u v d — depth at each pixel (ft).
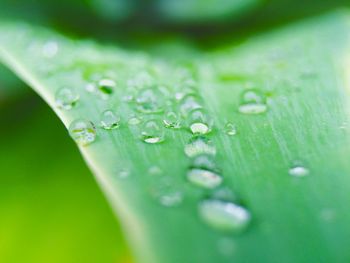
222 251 0.28
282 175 0.30
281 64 0.37
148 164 0.31
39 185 0.40
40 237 0.38
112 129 0.32
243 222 0.29
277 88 0.35
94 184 0.40
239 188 0.30
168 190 0.30
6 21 0.39
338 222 0.29
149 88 0.36
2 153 0.42
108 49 0.39
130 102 0.34
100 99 0.34
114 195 0.30
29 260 0.37
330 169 0.30
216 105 0.34
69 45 0.38
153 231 0.29
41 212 0.39
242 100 0.34
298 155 0.31
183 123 0.33
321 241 0.28
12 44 0.37
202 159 0.31
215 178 0.30
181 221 0.29
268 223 0.29
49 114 0.44
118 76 0.36
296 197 0.30
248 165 0.31
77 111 0.33
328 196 0.29
